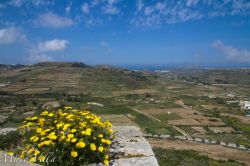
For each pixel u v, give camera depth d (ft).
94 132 18.24
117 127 28.02
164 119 273.95
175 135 198.70
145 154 19.62
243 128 246.68
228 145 158.10
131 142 22.74
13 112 239.91
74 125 18.60
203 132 228.22
